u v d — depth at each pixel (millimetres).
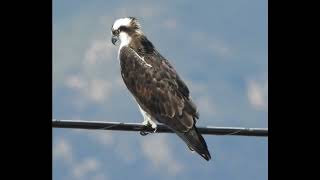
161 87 17797
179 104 17172
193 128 16578
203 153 15961
